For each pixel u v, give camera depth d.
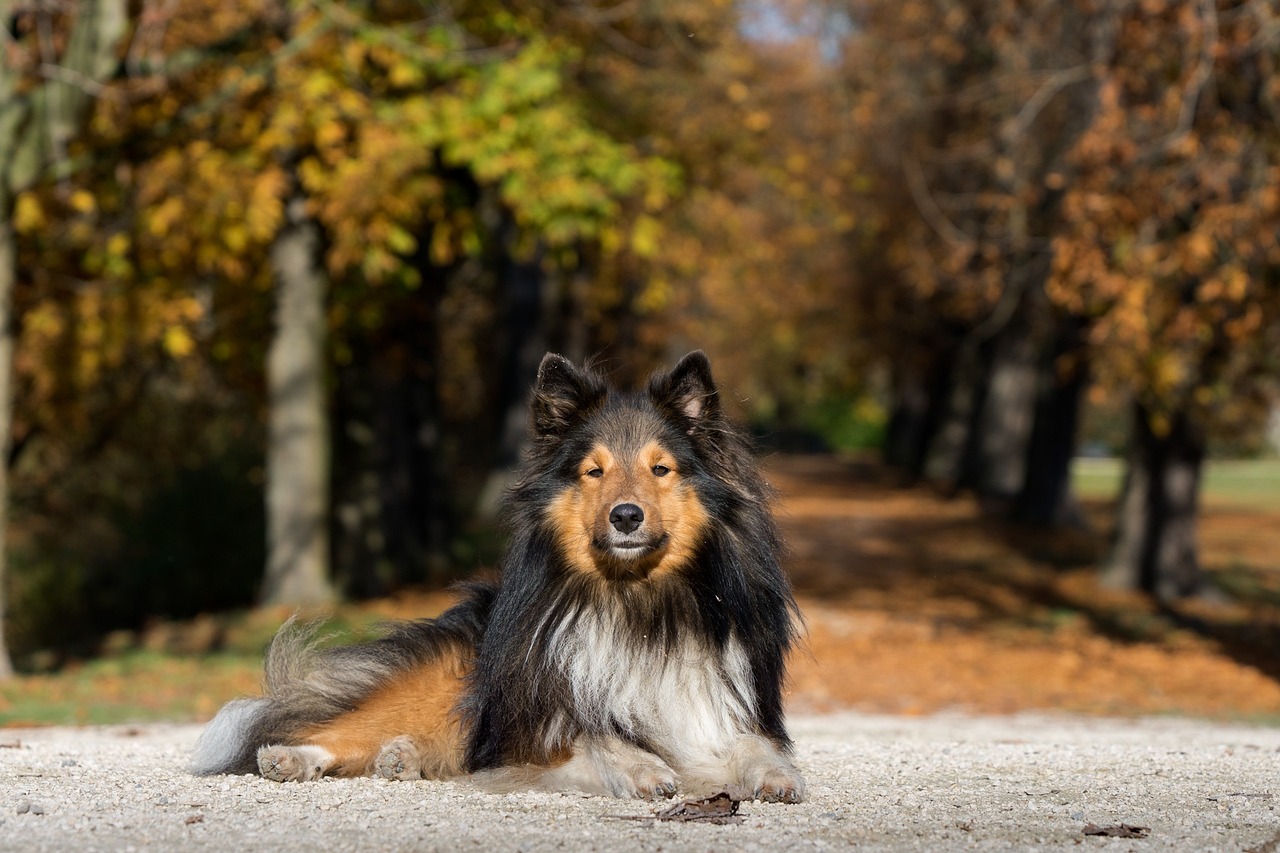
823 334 47.59
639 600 5.88
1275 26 14.80
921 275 28.80
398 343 23.27
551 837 4.74
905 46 25.05
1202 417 20.56
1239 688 15.68
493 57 16.53
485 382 38.88
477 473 42.03
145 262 17.14
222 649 17.03
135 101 15.62
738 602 5.98
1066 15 20.42
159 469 22.14
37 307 16.95
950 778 6.41
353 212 16.47
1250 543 33.75
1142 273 15.80
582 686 5.80
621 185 18.12
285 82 15.98
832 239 38.84
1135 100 16.81
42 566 20.14
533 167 17.33
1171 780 6.36
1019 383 40.22
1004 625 21.06
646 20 20.27
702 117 21.53
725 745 5.90
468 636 6.45
